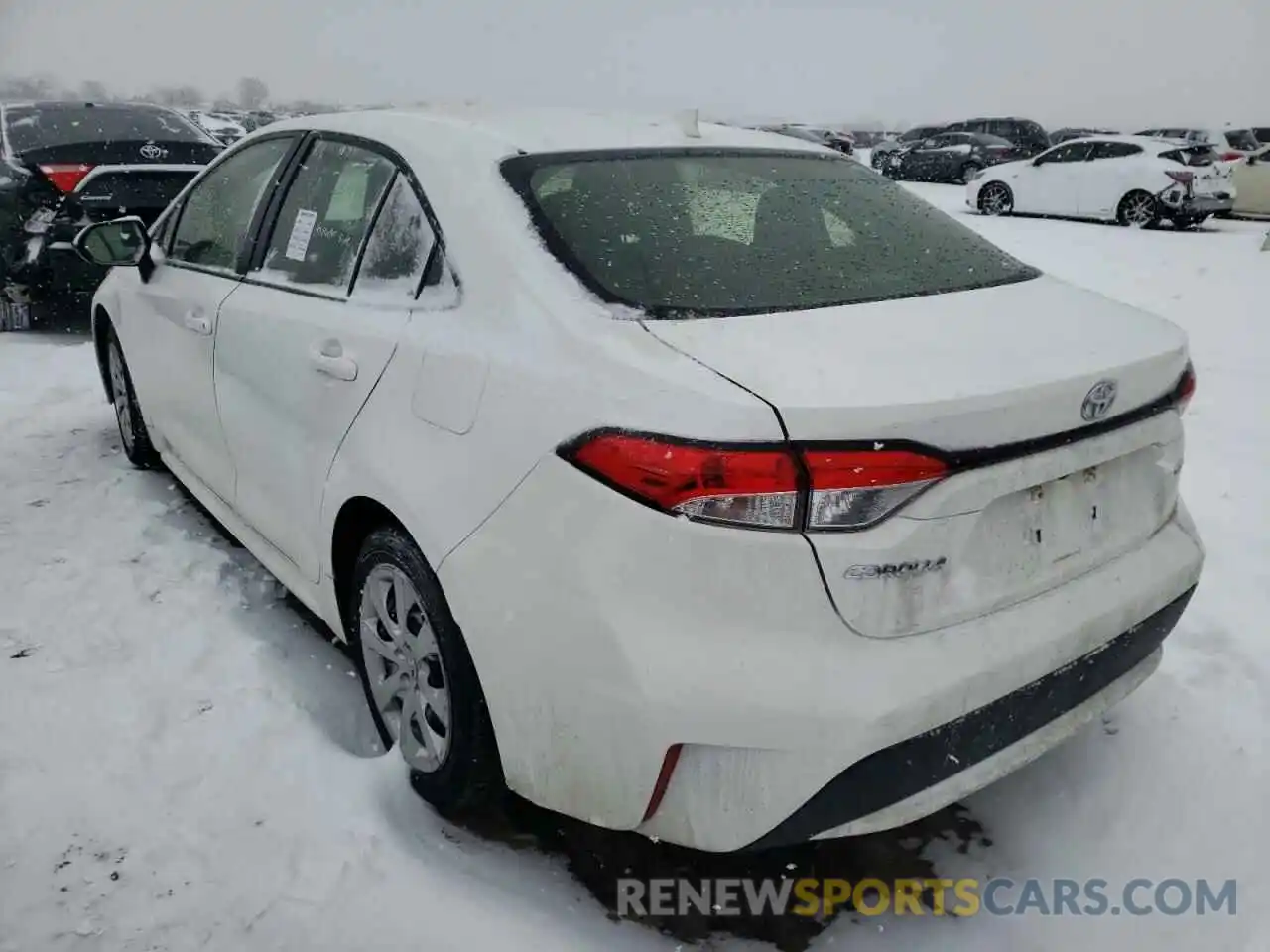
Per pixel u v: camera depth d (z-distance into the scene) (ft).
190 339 11.25
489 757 7.17
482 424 6.69
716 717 5.72
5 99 26.12
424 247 7.85
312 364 8.49
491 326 6.97
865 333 6.53
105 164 22.74
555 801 6.57
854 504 5.65
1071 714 6.87
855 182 9.32
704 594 5.73
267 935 6.68
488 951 6.60
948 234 8.92
